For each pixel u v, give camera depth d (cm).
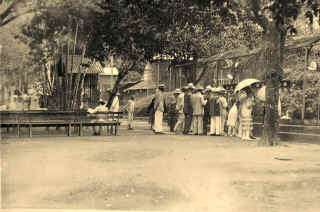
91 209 673
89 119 2005
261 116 2033
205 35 2912
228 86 2394
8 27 2344
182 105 2252
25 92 3181
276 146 1526
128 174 952
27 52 2641
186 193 786
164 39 2711
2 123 1794
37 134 2061
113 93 2936
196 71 2731
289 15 1096
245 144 1634
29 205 685
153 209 678
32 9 2108
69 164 1077
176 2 2372
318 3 1190
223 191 786
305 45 1791
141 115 4134
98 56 2722
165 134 2180
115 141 1711
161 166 1061
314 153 1322
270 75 1570
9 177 876
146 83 4684
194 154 1295
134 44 2595
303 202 725
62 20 2311
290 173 969
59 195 752
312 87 1880
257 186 842
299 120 1789
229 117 2089
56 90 2598
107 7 2305
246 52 2239
